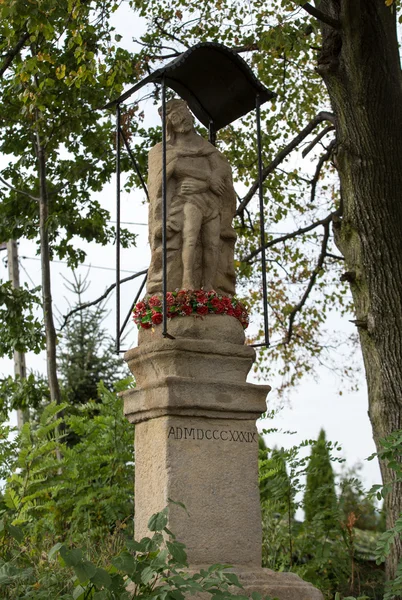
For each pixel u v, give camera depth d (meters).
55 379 15.27
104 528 10.42
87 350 18.92
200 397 7.54
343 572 11.28
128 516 10.59
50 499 10.86
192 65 8.73
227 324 7.97
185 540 7.27
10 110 15.04
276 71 15.59
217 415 7.61
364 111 11.52
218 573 6.09
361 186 11.53
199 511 7.38
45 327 15.45
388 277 11.31
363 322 11.38
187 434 7.51
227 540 7.42
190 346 7.65
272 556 10.98
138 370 7.99
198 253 8.36
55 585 6.87
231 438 7.65
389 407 11.05
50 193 16.05
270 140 16.89
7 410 15.34
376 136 11.50
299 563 11.41
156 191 8.38
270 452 11.76
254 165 16.77
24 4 10.83
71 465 10.85
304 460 11.29
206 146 8.57
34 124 13.91
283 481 11.16
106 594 5.88
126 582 6.46
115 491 10.91
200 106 9.52
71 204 16.27
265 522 11.36
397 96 11.65
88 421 11.98
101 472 11.20
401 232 11.45
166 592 5.77
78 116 14.73
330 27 11.84
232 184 8.66
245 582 7.03
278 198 16.91
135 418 7.90
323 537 11.28
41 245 15.66
